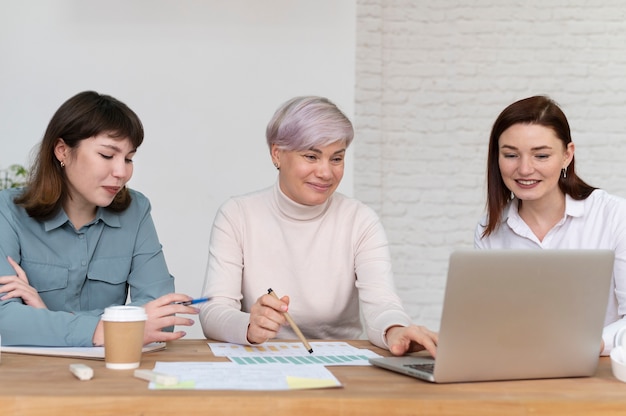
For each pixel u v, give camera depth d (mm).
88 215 2074
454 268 1311
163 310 1714
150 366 1477
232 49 3906
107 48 3857
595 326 1457
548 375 1451
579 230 2188
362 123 4621
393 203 4664
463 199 4664
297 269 2160
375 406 1200
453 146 4668
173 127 3887
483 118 4656
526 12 4648
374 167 4617
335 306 2166
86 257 2066
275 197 2188
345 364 1532
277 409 1183
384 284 2070
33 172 2021
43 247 2029
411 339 1620
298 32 3930
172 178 3893
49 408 1156
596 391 1334
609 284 1438
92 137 1917
